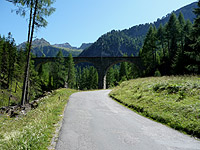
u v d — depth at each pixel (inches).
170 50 1996.8
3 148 169.6
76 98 781.3
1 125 325.7
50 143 208.7
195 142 222.4
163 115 358.0
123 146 202.1
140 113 437.4
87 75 3270.2
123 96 744.3
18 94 1808.6
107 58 2262.6
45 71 3056.1
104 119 356.8
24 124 304.2
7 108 543.8
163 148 197.6
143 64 2148.1
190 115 312.3
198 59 939.3
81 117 371.6
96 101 689.0
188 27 2006.6
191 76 687.1
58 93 906.1
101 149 191.5
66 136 237.3
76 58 2367.1
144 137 239.3
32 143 185.5
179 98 437.4
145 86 747.4
